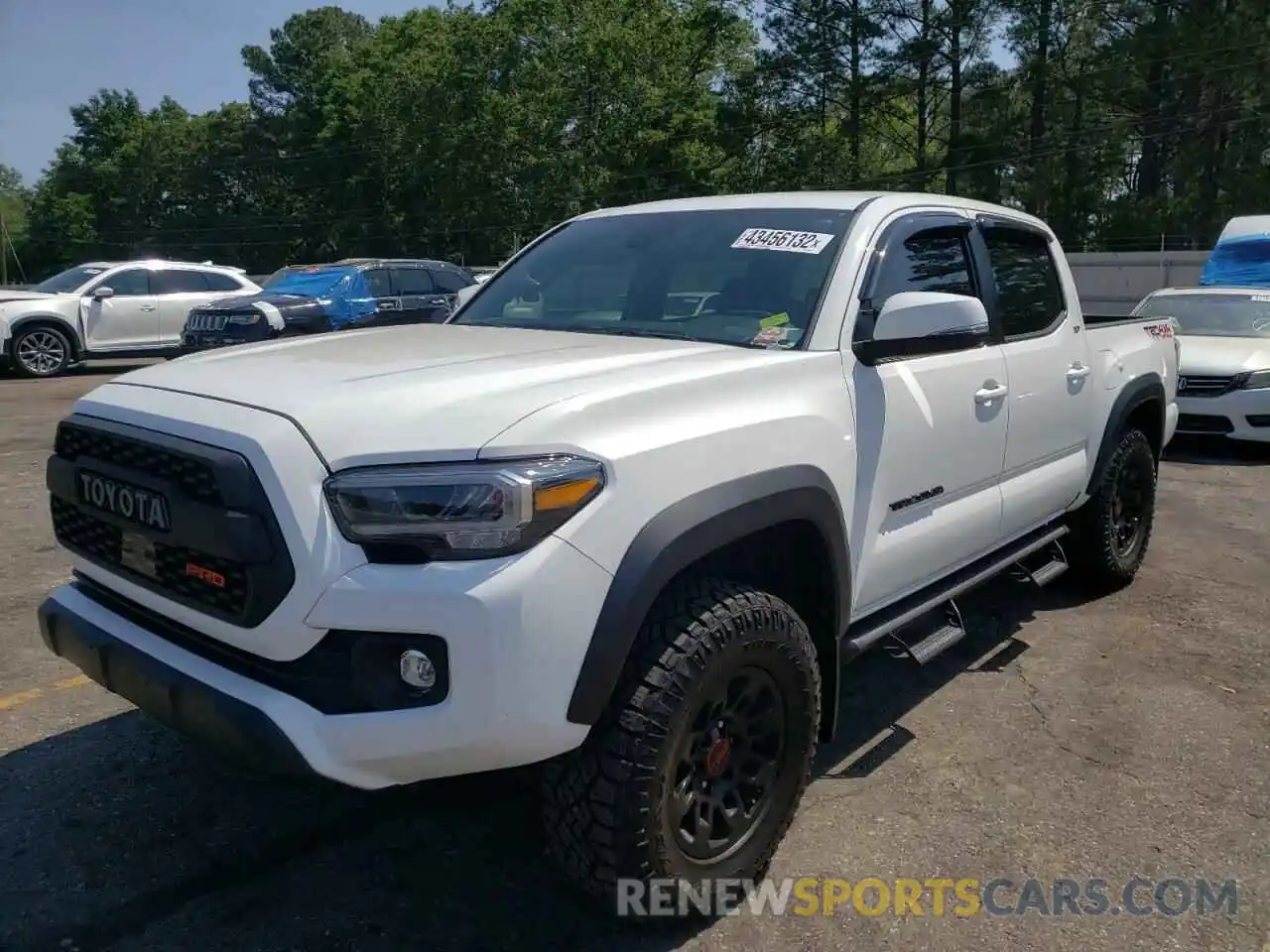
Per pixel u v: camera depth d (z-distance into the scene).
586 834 2.59
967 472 3.97
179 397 2.75
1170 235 46.22
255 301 14.26
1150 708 4.33
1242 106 45.28
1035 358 4.46
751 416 2.92
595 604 2.43
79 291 16.33
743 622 2.72
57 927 2.82
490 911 2.93
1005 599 5.70
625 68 52.41
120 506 2.75
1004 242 4.57
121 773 3.63
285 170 70.00
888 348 3.39
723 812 2.86
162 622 2.77
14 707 4.12
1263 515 7.77
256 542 2.38
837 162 52.72
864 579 3.44
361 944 2.78
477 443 2.39
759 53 54.12
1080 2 49.00
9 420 11.41
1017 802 3.57
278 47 77.38
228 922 2.86
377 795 3.50
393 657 2.39
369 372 2.81
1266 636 5.16
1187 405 10.18
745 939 2.83
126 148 79.25
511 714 2.33
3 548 6.28
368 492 2.35
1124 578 5.70
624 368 2.90
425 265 16.22
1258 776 3.76
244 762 2.48
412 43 61.00
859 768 3.81
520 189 54.00
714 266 3.74
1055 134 48.84
